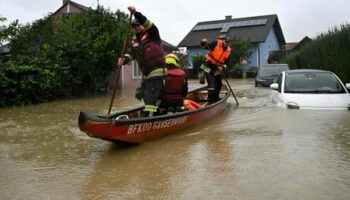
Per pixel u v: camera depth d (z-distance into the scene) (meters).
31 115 12.49
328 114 9.44
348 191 4.73
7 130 9.66
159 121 7.53
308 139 7.23
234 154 6.41
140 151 6.86
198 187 5.01
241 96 15.63
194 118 8.86
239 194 4.74
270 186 4.95
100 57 19.64
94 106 14.76
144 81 7.98
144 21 7.69
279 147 6.74
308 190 4.79
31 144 7.95
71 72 18.77
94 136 6.43
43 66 17.16
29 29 18.92
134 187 5.12
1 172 6.00
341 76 16.11
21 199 4.87
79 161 6.47
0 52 16.94
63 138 8.46
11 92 15.33
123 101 16.42
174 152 6.69
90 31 19.81
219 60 12.11
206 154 6.48
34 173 5.90
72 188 5.19
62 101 16.97
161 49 7.94
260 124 8.83
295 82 11.20
